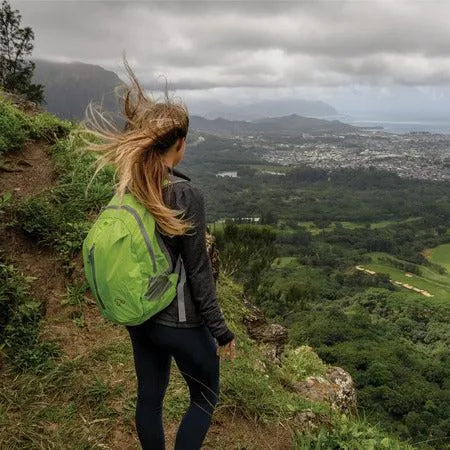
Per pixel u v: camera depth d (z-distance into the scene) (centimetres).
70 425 283
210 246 555
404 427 3619
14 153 538
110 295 188
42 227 426
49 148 566
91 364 333
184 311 200
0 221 418
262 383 360
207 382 220
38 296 383
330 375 518
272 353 500
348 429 321
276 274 10431
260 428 311
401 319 7956
